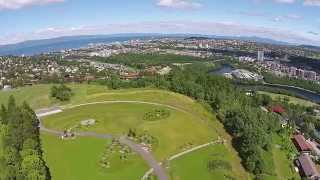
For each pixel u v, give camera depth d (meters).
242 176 171.75
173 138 199.25
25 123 176.12
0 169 142.62
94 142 194.00
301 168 190.25
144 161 175.62
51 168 168.00
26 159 147.38
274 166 182.38
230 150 194.50
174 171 168.00
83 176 162.38
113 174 164.12
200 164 177.00
